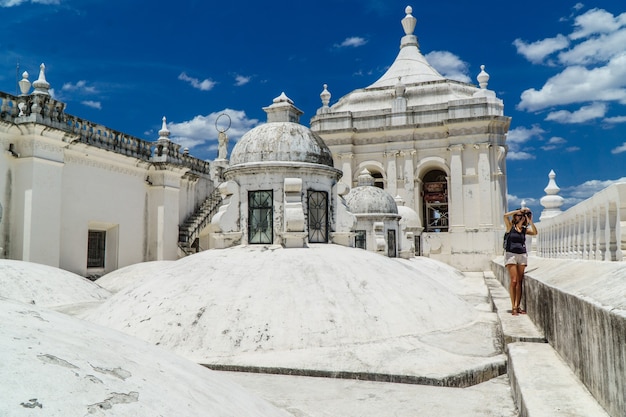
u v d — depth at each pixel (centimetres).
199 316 969
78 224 2188
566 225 1064
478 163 4025
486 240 3922
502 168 4272
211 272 1101
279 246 1206
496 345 926
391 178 4297
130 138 2536
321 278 1062
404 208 3362
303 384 778
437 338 966
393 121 4306
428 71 4716
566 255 1057
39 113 1933
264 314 962
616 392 425
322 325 947
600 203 724
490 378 812
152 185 2692
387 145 4334
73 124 2158
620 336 410
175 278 1120
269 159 1273
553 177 2000
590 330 520
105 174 2359
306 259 1121
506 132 4131
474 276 3406
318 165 1286
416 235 3331
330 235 1325
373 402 700
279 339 916
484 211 3962
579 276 708
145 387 325
